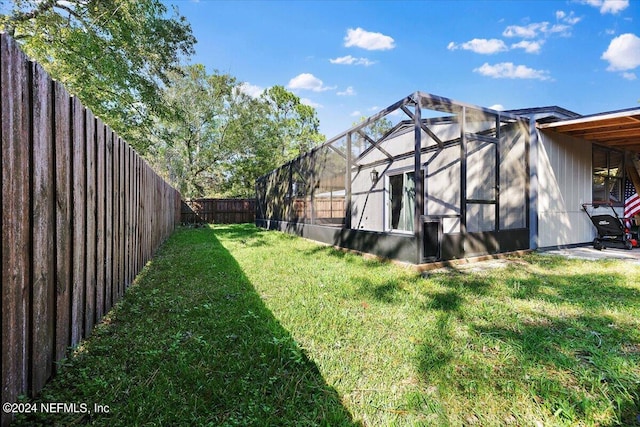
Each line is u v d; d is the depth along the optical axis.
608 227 6.13
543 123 5.80
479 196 6.09
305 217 8.66
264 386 1.65
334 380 1.72
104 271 2.67
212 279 3.91
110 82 9.05
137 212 4.13
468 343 2.14
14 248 1.39
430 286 3.52
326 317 2.62
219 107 19.91
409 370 1.81
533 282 3.64
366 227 9.84
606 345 2.09
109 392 1.58
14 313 1.39
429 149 7.57
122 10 8.28
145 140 11.59
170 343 2.13
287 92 26.05
